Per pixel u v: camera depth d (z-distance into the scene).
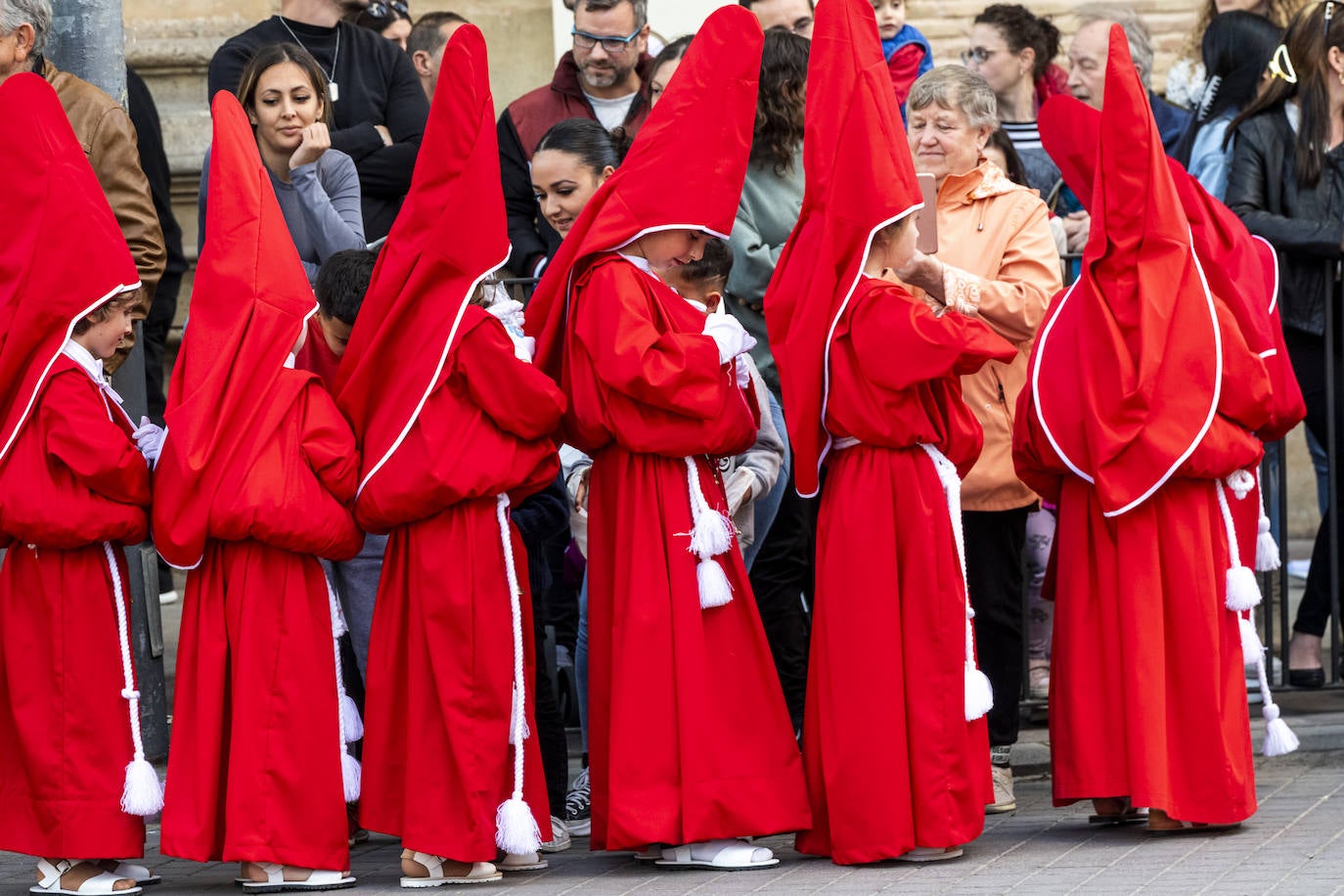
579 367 13.36
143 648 16.19
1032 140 19.88
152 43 24.58
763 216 15.44
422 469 12.99
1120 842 13.64
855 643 13.23
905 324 12.96
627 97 18.52
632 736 13.10
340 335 14.13
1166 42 24.94
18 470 12.92
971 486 14.98
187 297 24.66
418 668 13.15
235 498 12.81
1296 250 17.09
